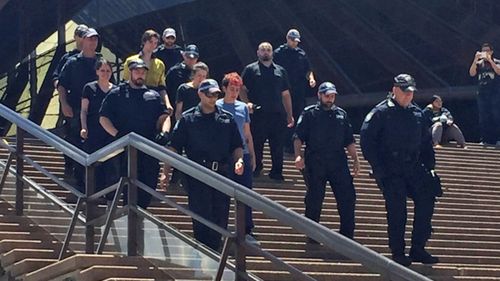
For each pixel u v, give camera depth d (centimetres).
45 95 2528
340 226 1101
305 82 1408
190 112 977
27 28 2577
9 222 1035
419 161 1066
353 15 2739
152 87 1225
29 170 1098
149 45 1227
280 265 752
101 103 1096
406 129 1045
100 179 1016
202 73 1186
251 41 2714
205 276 802
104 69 1107
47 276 910
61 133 1861
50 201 990
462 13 2708
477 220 1277
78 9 2602
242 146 987
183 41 2670
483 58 1845
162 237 860
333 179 1096
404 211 1049
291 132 1416
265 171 1374
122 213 909
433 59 2733
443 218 1266
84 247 942
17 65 2573
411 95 1045
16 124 1052
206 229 930
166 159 860
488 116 1839
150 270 873
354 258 686
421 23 2723
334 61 2756
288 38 1408
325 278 932
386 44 2742
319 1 2719
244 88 1302
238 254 774
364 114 2770
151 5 2642
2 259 975
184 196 1124
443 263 1106
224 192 789
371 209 1255
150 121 1051
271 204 743
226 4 2692
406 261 1045
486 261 1127
